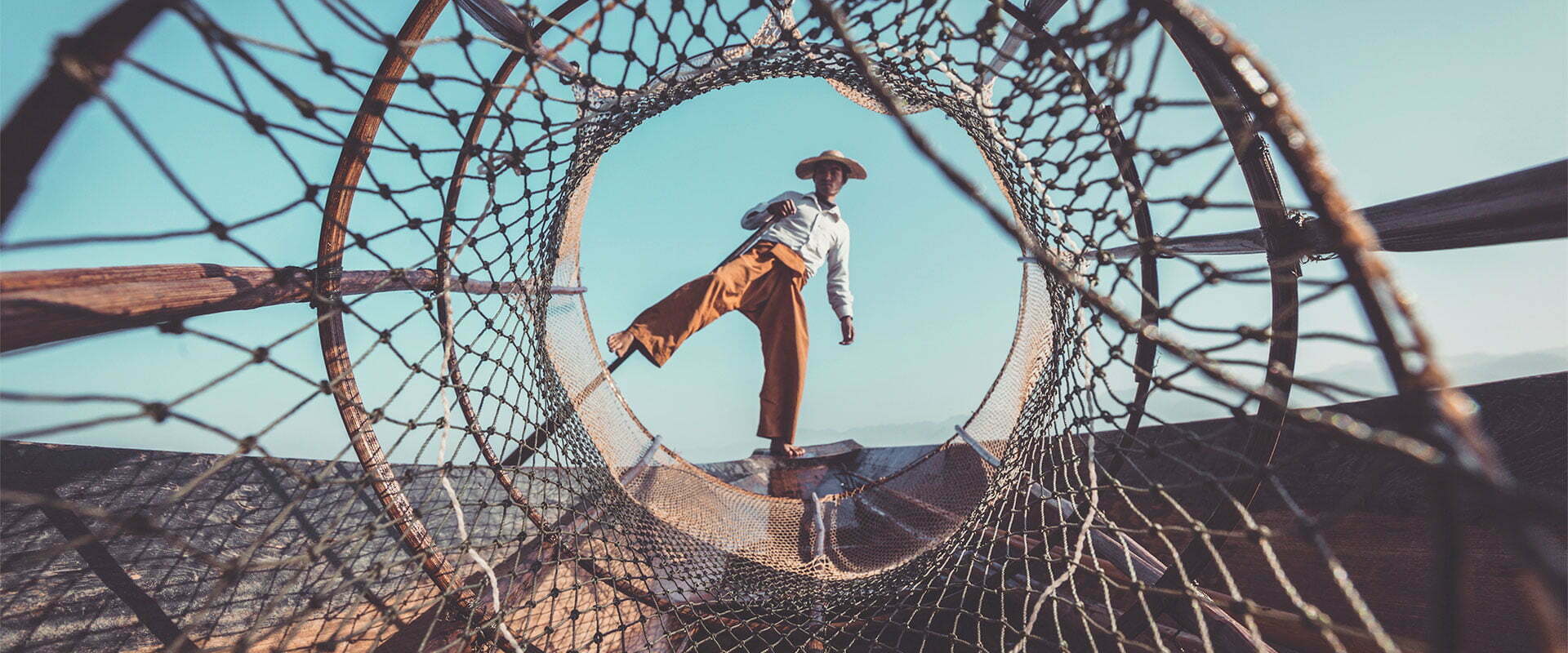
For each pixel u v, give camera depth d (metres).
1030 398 2.79
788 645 2.38
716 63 2.11
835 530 3.54
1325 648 1.64
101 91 0.74
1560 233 1.01
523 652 1.80
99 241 0.86
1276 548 2.23
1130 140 1.25
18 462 1.74
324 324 1.78
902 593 2.45
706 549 2.93
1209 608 1.72
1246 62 0.84
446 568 1.96
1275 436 1.56
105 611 1.72
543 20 1.41
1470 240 1.17
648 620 2.43
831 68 2.28
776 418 4.56
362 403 1.88
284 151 1.17
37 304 0.88
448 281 1.79
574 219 2.89
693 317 3.98
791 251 4.41
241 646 1.18
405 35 1.50
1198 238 1.80
